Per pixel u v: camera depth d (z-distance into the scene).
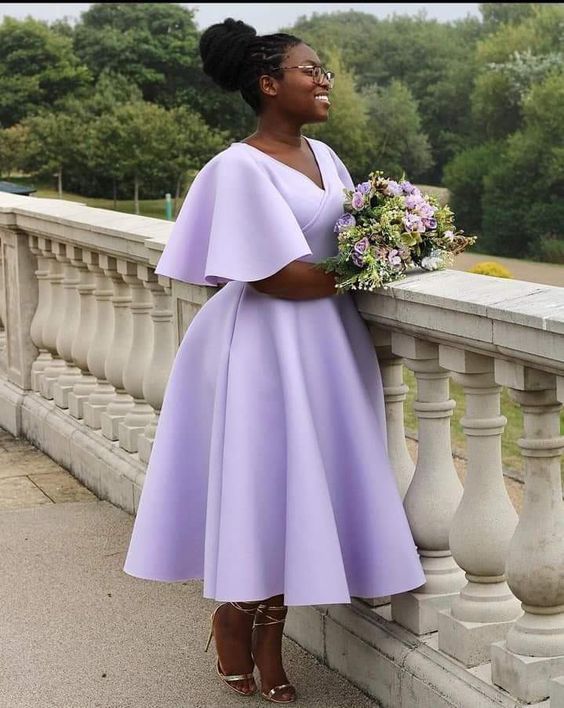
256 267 3.01
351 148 47.31
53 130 52.28
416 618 3.18
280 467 3.13
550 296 2.62
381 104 48.19
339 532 3.17
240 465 3.10
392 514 3.12
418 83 54.56
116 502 5.23
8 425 6.78
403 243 3.05
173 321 4.33
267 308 3.15
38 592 4.20
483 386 2.90
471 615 2.98
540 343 2.47
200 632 3.82
